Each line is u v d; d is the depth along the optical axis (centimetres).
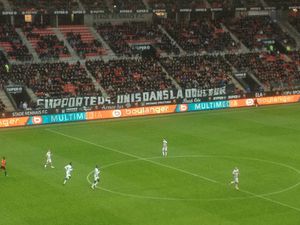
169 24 11206
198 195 5103
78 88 9031
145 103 8912
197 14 11700
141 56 10312
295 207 4819
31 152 6588
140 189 5253
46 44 9931
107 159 6300
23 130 7806
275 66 10694
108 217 4553
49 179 5538
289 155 6506
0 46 9650
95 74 9462
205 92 9431
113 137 7388
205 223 4434
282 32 11738
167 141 7162
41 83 8962
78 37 10275
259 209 4762
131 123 8294
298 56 11175
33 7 10056
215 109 9412
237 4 11406
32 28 10256
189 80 9744
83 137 7388
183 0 11356
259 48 11181
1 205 4819
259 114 8988
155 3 11100
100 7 10431
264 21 11944
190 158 6356
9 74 9000
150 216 4578
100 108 8594
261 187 5347
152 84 9450
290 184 5444
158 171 5838
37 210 4703
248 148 6819
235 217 4572
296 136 7462
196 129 7875
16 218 4528
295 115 8906
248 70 10425
